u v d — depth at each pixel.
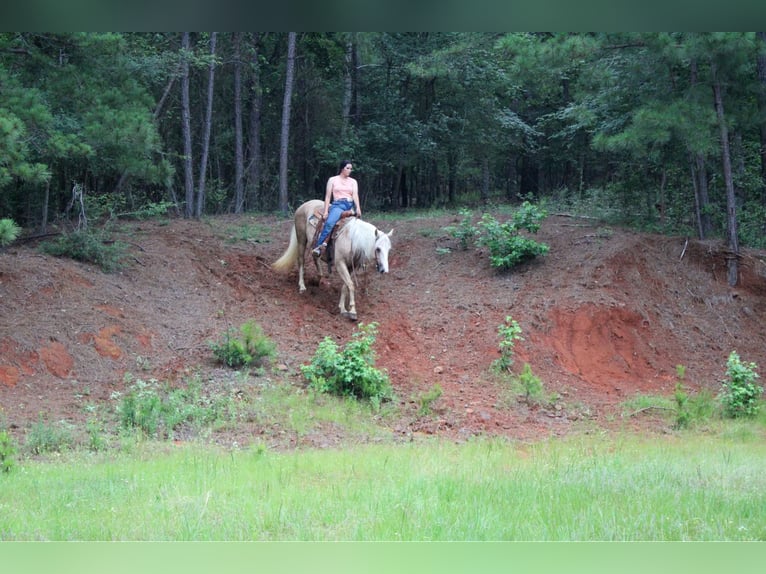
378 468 9.24
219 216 23.30
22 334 13.02
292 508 7.29
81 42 15.07
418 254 19.05
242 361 13.75
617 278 16.72
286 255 16.55
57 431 11.00
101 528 6.78
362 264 15.70
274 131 31.77
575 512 7.30
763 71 17.53
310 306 16.33
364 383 13.27
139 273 16.11
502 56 24.16
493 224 17.84
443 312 16.25
